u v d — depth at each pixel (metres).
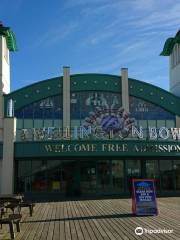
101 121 36.53
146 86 37.69
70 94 36.88
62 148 31.94
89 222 18.19
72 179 34.09
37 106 36.47
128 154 32.28
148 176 34.94
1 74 36.28
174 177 35.25
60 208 24.16
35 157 32.88
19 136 35.53
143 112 37.38
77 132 32.28
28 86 36.56
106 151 32.06
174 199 29.39
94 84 37.19
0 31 36.75
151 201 20.38
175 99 37.88
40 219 19.42
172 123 37.59
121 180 34.44
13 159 32.81
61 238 14.52
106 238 14.34
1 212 19.03
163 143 32.91
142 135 33.03
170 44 41.81
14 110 35.97
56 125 36.31
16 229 16.47
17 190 33.88
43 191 33.97
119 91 37.34
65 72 37.09
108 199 29.98
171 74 42.34
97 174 34.28
